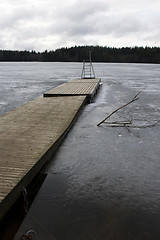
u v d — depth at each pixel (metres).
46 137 5.73
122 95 15.73
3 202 3.08
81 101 10.90
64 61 144.12
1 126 6.60
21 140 5.46
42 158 4.59
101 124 8.28
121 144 6.29
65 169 4.84
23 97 14.63
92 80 21.02
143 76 34.88
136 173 4.70
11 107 11.45
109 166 5.00
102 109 10.98
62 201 3.78
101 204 3.70
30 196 3.92
